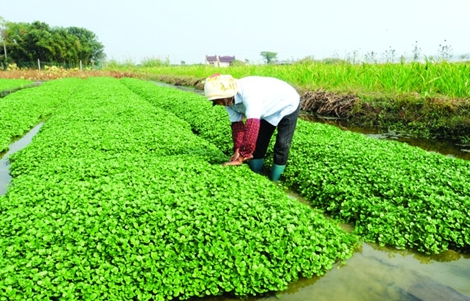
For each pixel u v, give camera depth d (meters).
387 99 11.34
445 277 4.09
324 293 3.86
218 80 5.05
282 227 4.26
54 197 4.63
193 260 3.92
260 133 6.03
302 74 16.23
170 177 5.30
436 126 9.84
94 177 5.56
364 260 4.39
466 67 11.11
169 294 3.73
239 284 3.83
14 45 66.62
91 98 15.48
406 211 4.91
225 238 4.02
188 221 4.17
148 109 11.62
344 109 12.37
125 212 4.30
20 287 3.50
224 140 8.52
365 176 5.73
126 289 3.67
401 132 10.61
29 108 13.84
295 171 6.55
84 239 3.96
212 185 5.07
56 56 69.50
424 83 11.09
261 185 5.30
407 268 4.24
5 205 4.63
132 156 6.56
